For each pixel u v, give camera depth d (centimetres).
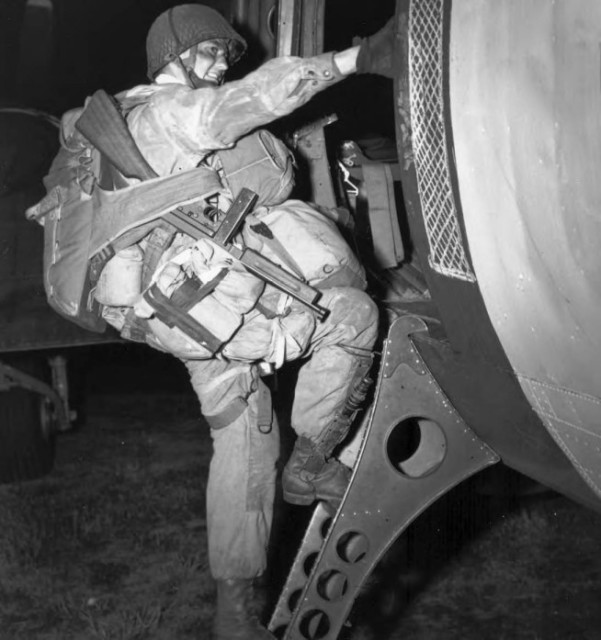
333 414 308
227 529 306
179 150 287
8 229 525
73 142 312
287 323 292
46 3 596
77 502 573
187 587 466
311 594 296
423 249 258
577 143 199
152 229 292
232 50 317
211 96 280
